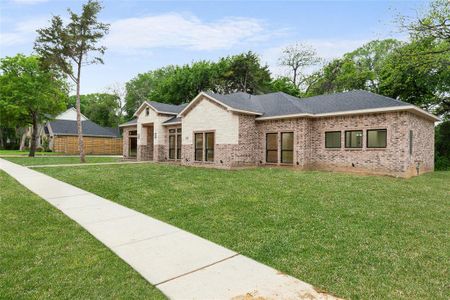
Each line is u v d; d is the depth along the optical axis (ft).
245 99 67.92
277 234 18.28
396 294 11.30
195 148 64.54
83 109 219.20
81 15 76.69
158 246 16.39
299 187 34.17
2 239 17.10
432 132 63.52
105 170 52.90
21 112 95.71
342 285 11.97
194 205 25.63
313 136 56.90
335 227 19.57
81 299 10.82
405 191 32.48
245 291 11.41
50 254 15.01
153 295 11.12
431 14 57.11
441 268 13.64
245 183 37.24
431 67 66.44
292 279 12.51
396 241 17.15
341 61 130.93
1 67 94.32
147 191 32.09
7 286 11.77
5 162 74.64
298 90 142.82
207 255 15.16
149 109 81.61
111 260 14.35
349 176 44.60
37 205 25.57
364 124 50.03
